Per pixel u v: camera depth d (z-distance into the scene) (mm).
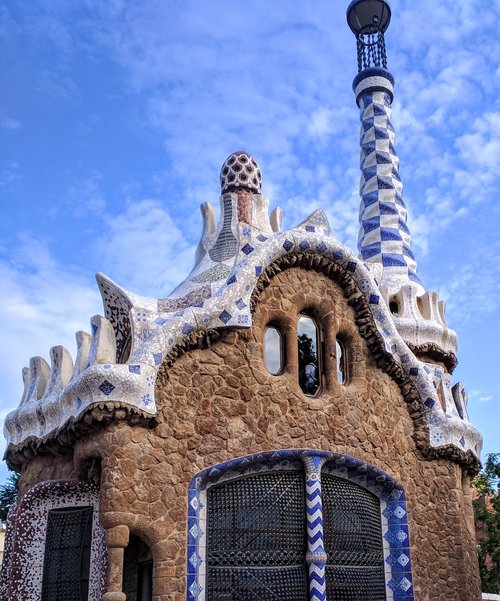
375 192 19984
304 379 12453
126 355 13320
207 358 11438
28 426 12695
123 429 10328
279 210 16672
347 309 13172
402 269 18641
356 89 21812
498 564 22641
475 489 25516
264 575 10898
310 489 11523
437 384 14234
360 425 12500
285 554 11156
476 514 23625
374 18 22875
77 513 11750
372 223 19625
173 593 10047
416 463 13266
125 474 10133
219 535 10875
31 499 11719
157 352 10852
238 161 16484
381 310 13336
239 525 11047
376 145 20625
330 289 13055
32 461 12805
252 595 10734
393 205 19766
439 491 13352
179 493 10547
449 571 12922
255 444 11328
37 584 11477
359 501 12484
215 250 15406
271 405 11680
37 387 13141
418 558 12539
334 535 11797
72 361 12789
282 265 12570
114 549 9820
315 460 11672
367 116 21172
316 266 12922
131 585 11305
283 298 12461
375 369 13219
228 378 11484
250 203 16047
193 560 10328
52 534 11750
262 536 11102
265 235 12688
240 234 12453
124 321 13422
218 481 11172
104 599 9547
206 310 11477
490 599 17531
